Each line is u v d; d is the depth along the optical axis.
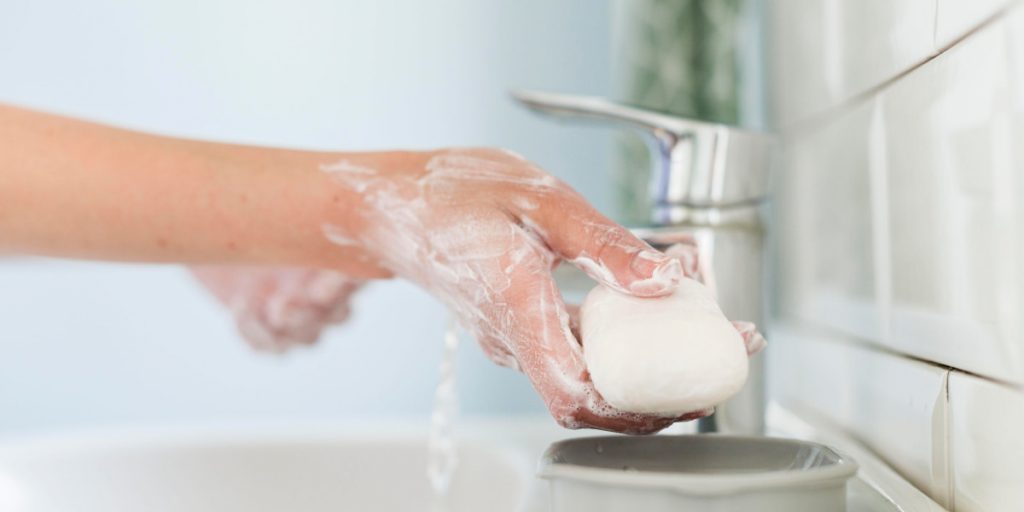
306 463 1.20
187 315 1.68
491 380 1.62
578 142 1.59
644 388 0.69
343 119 1.64
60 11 1.66
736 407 0.93
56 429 1.68
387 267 0.88
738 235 0.92
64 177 0.88
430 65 1.63
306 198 0.86
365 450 1.20
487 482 1.14
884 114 0.85
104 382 1.68
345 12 1.64
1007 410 0.71
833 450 0.71
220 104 1.66
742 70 1.23
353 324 1.66
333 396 1.67
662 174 0.93
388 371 1.66
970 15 0.73
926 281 0.80
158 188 0.88
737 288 0.92
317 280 1.17
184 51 1.66
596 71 1.59
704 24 1.22
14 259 1.01
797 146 1.04
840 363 0.96
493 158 0.81
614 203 1.30
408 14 1.63
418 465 1.19
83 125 0.90
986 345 0.73
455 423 1.24
